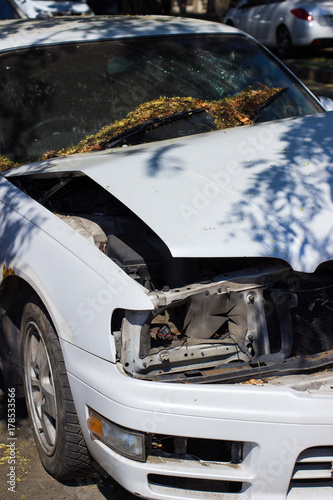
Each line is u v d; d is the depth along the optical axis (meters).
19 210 3.12
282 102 4.09
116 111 3.77
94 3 13.61
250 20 15.05
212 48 4.30
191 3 22.11
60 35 4.09
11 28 4.25
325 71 11.76
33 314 2.90
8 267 3.03
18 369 3.37
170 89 3.95
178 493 2.41
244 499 2.37
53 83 3.80
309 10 13.27
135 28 4.32
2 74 3.76
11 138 3.61
